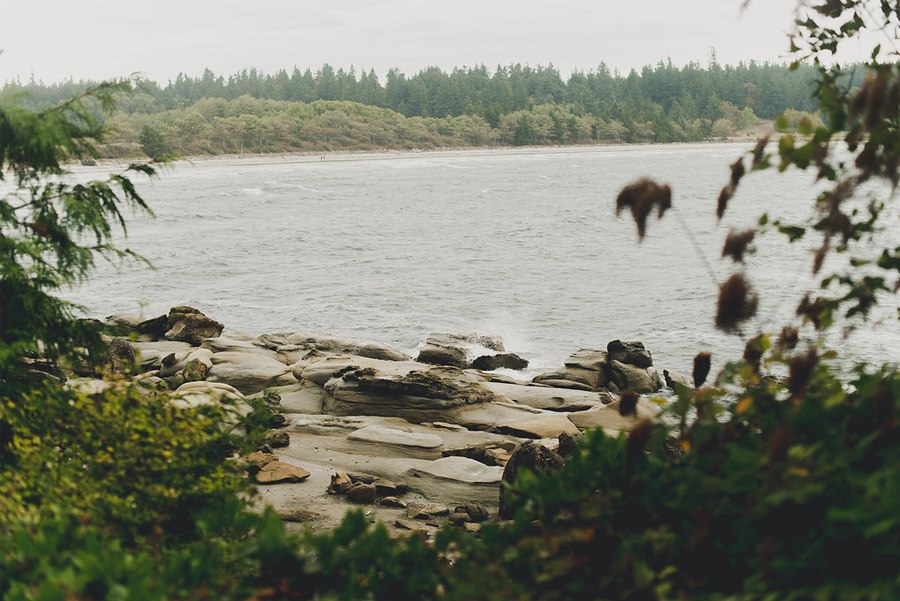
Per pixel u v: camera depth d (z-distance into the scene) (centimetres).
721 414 420
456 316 3728
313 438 1582
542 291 4303
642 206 361
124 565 365
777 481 332
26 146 752
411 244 6166
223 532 564
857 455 323
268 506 411
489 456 1464
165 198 10144
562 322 3600
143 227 7231
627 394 431
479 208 8831
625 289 4312
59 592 334
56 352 794
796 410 374
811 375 378
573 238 6359
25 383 757
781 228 414
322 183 12675
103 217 796
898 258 418
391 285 4491
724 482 349
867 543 293
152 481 602
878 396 334
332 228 7150
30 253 748
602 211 8238
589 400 1967
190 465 618
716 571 352
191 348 2309
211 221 7731
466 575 396
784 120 397
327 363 2114
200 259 5369
